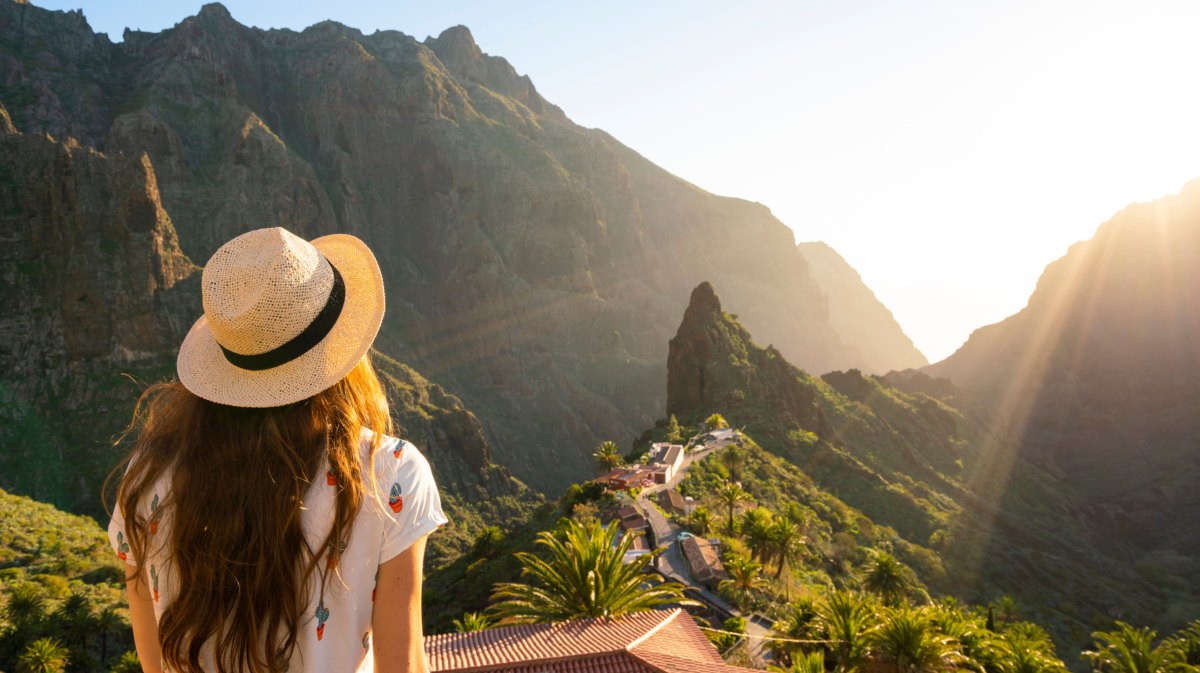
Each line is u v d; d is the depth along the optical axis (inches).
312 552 63.7
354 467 66.6
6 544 3762.3
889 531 5049.2
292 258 70.2
